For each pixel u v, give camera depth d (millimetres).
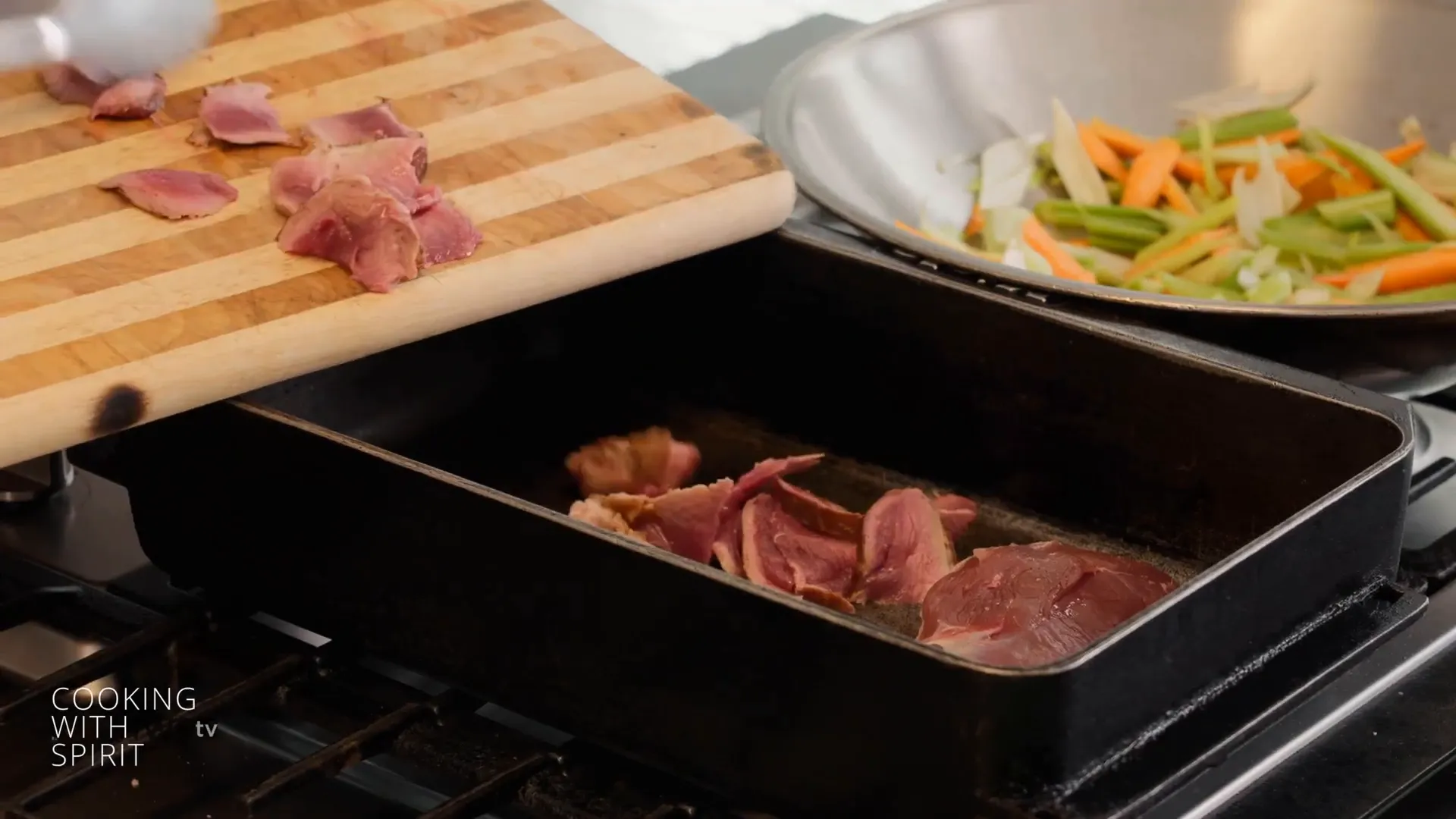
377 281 1400
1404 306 1427
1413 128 1736
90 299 1385
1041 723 1216
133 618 1378
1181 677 1255
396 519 1314
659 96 1542
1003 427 1475
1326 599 1303
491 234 1441
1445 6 1719
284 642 1354
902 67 1712
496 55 1566
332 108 1521
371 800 1311
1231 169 1751
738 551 1457
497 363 1539
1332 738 1311
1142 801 1224
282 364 1383
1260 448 1396
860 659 1232
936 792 1234
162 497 1373
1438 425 1511
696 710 1274
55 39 1465
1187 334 1449
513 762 1289
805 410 1528
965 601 1356
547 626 1295
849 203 1521
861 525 1453
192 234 1431
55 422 1335
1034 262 1675
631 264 1460
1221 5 1758
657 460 1509
